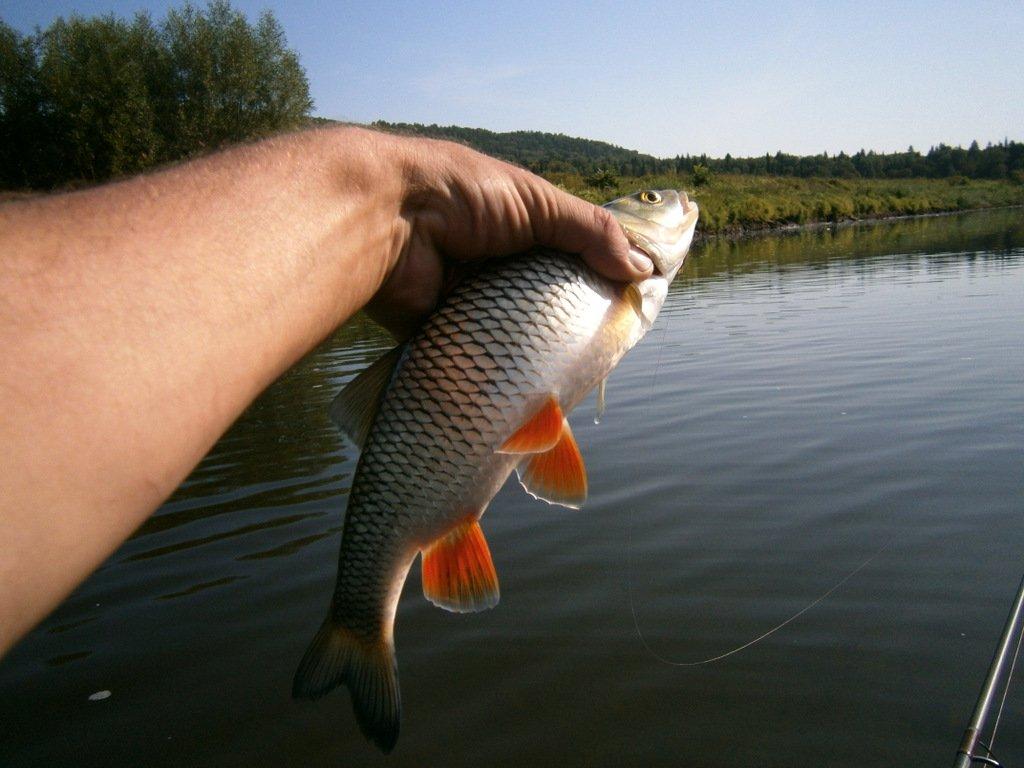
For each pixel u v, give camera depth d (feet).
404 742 2.09
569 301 1.24
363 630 1.20
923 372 6.00
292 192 0.70
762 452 4.23
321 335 0.74
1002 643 1.88
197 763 2.06
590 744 2.04
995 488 3.50
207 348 0.52
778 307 10.45
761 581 2.79
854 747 1.97
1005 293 10.40
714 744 2.01
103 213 0.52
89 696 2.35
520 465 1.26
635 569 2.93
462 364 1.20
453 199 1.08
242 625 2.73
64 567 0.41
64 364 0.43
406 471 1.20
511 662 2.40
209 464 4.71
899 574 2.77
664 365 6.95
